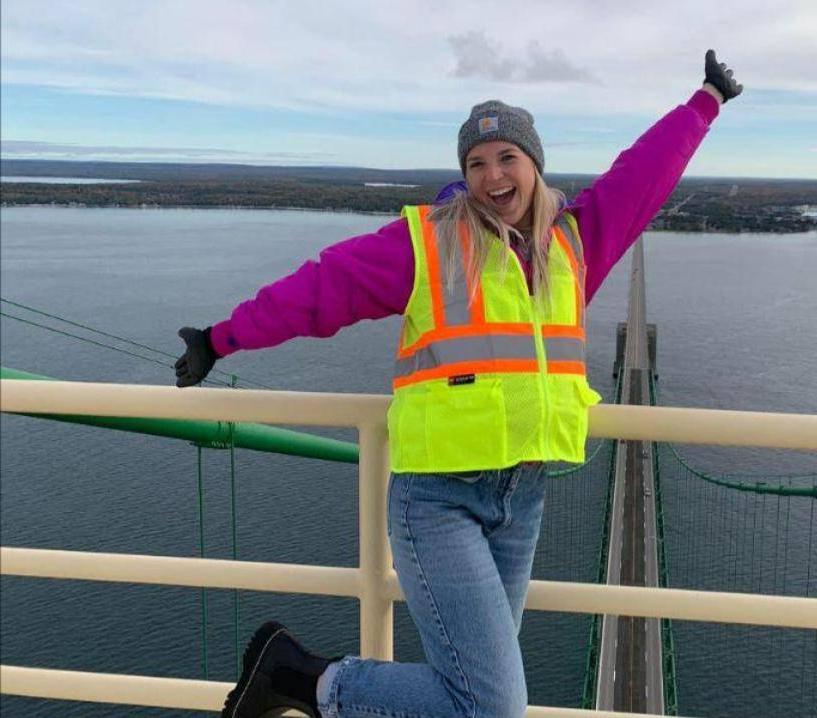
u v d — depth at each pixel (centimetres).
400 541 195
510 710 186
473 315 184
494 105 196
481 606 187
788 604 211
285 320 192
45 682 245
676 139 227
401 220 196
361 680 196
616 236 217
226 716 212
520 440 185
